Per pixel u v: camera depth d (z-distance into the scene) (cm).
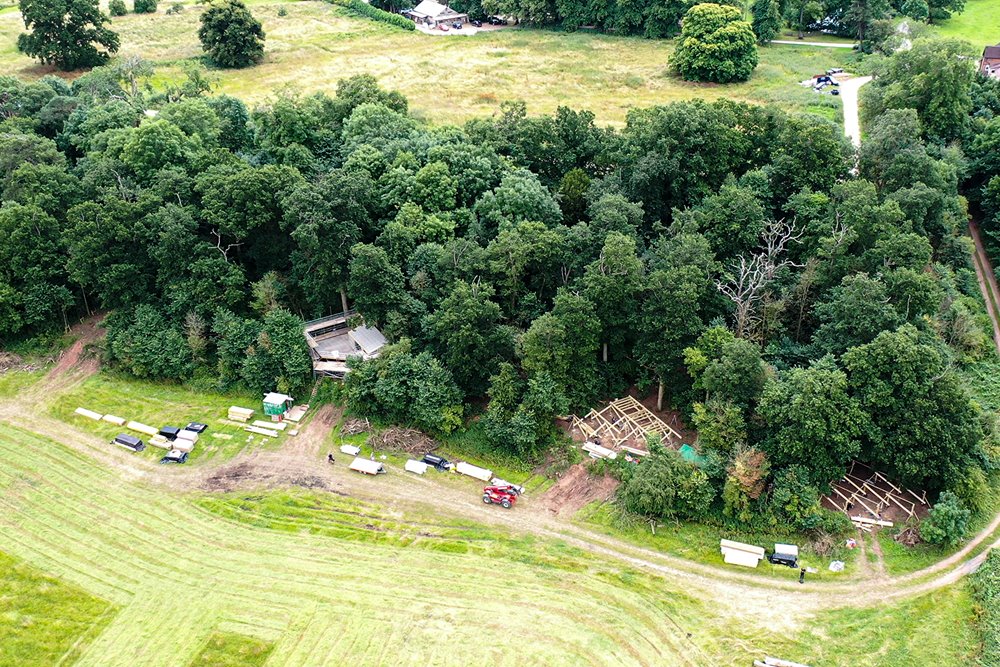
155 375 10169
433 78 17538
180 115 12094
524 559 7662
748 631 6894
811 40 19488
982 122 13025
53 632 7031
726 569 7500
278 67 18238
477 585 7394
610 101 15962
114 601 7319
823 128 11069
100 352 10394
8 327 10406
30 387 10088
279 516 8231
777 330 9294
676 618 7025
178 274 10300
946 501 7581
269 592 7362
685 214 10156
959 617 6912
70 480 8719
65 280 10781
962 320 9706
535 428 8738
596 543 7838
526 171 11225
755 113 11762
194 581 7494
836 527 7681
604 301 9081
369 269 9569
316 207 9781
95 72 14525
